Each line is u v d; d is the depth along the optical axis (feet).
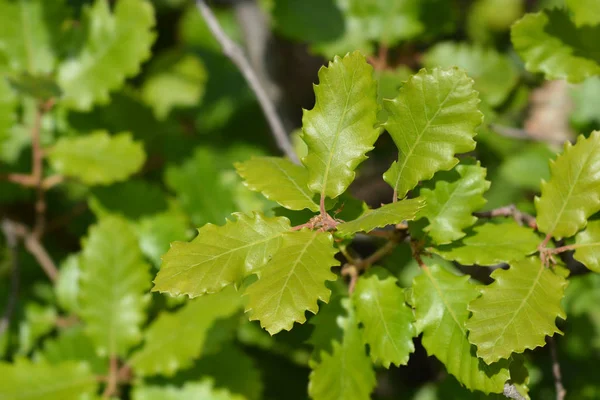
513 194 3.14
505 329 2.35
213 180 2.99
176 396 2.82
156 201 2.96
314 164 2.39
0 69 2.93
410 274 2.79
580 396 3.10
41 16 2.94
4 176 2.93
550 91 3.29
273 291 2.31
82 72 2.93
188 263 2.33
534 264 2.41
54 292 3.11
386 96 2.92
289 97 4.58
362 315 2.47
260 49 3.88
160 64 3.79
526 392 2.38
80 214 3.41
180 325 2.79
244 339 3.13
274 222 2.37
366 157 2.38
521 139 3.13
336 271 2.54
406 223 2.47
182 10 4.25
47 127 3.03
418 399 3.00
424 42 3.40
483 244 2.45
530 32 2.63
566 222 2.44
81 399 2.78
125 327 2.77
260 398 2.94
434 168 2.38
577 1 2.62
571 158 2.44
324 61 4.74
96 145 2.92
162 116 3.57
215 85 3.86
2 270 3.14
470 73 3.06
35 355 2.96
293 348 3.14
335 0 3.09
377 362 2.50
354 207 2.45
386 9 3.07
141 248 2.92
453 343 2.41
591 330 3.13
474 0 3.62
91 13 2.94
